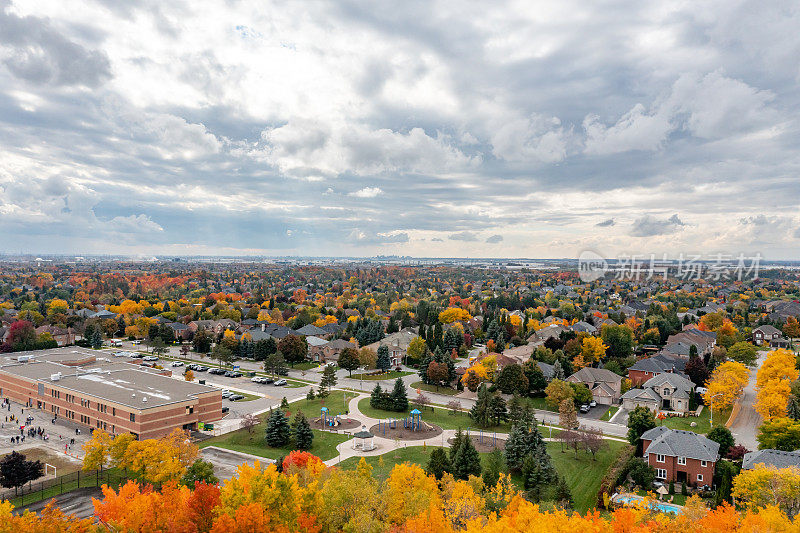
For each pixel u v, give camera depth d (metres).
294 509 47.94
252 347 169.88
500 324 188.25
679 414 107.00
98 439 75.19
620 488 70.69
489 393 105.94
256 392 128.25
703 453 72.62
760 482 58.72
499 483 62.91
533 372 122.31
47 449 88.12
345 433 96.62
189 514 45.09
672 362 133.50
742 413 105.62
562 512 49.28
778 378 104.69
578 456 84.19
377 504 52.62
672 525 48.72
